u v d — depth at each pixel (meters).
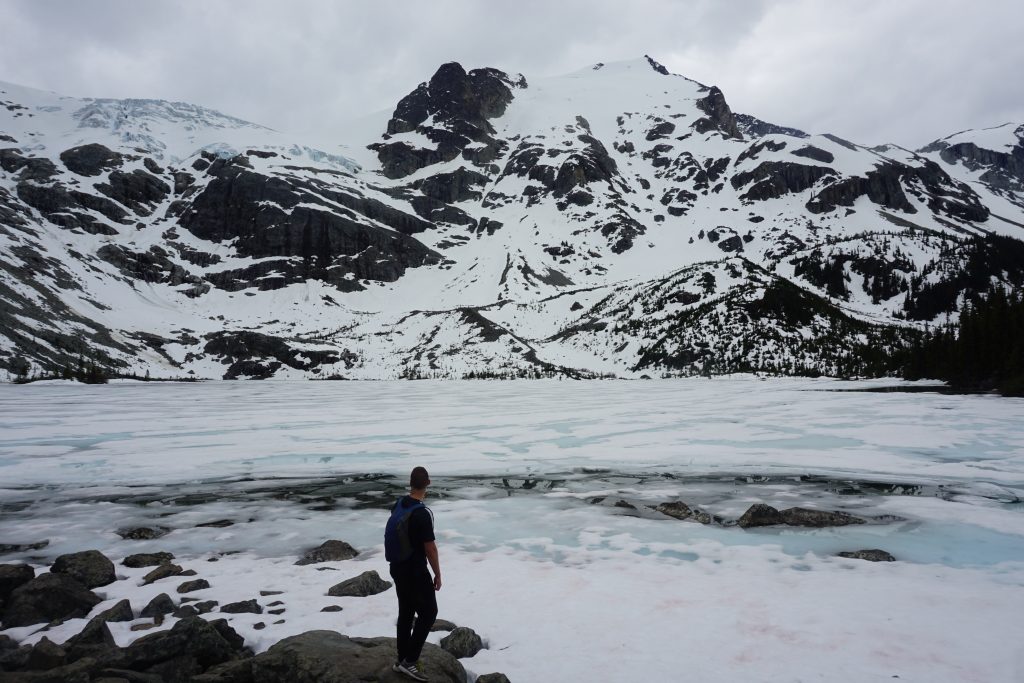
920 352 91.12
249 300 195.50
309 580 11.46
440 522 16.28
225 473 24.67
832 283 197.75
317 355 143.25
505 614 9.55
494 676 6.89
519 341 154.62
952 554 12.99
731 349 130.25
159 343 142.75
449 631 8.83
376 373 139.12
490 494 20.09
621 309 169.38
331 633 7.75
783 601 10.05
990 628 8.77
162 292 187.38
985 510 16.98
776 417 44.03
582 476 23.34
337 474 24.33
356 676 6.31
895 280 191.75
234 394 83.31
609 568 12.14
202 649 7.37
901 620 9.11
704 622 9.12
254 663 6.75
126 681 6.38
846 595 10.33
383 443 33.28
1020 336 67.75
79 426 42.22
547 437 35.34
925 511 16.89
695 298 156.75
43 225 190.88
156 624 9.04
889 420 40.09
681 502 18.12
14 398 71.00
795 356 124.31
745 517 15.83
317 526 16.02
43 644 7.47
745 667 7.49
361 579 10.72
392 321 175.50
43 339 117.12
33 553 13.80
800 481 21.70
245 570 12.23
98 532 15.64
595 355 148.88
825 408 49.81
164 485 22.17
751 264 172.62
